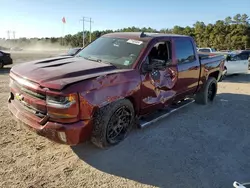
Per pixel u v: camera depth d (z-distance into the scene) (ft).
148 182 9.52
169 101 15.30
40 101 9.75
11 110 11.40
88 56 14.35
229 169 10.70
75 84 9.55
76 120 9.76
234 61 40.11
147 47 13.25
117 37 15.16
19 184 8.91
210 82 20.38
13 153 11.00
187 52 16.78
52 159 10.75
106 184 9.25
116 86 11.08
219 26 300.61
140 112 13.25
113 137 11.88
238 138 14.08
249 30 286.25
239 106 20.97
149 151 11.91
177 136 13.85
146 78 12.77
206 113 18.45
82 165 10.42
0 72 43.98
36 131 9.88
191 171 10.38
